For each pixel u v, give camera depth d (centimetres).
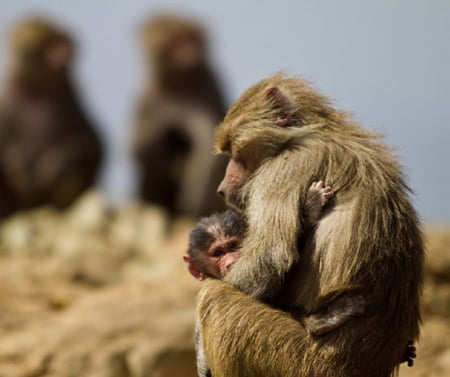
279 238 1845
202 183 5525
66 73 5616
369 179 1869
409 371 2548
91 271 3425
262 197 1889
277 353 1853
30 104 5550
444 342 2609
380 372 1855
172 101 5728
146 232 4366
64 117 5581
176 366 2517
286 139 1942
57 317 2764
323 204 1856
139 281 3209
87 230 4291
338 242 1836
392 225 1853
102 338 2556
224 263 1972
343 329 1839
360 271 1827
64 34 5647
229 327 1870
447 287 2744
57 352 2544
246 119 1978
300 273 1870
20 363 2555
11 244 4159
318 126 1944
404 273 1856
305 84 2006
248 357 1866
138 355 2516
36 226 4356
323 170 1884
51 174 5516
